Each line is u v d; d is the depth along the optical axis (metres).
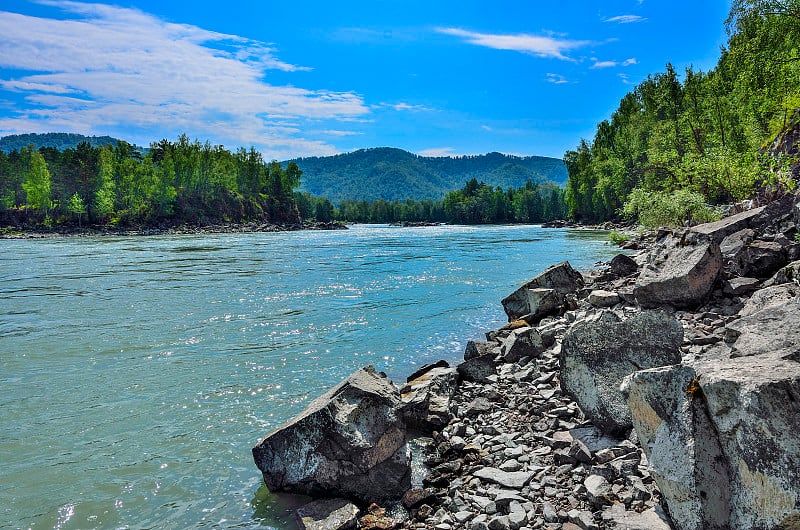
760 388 3.98
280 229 138.62
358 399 7.26
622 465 5.98
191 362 12.93
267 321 17.64
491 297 21.84
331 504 6.38
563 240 58.31
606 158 95.31
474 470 6.92
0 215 118.19
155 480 7.30
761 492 3.94
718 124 50.09
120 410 9.84
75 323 17.38
